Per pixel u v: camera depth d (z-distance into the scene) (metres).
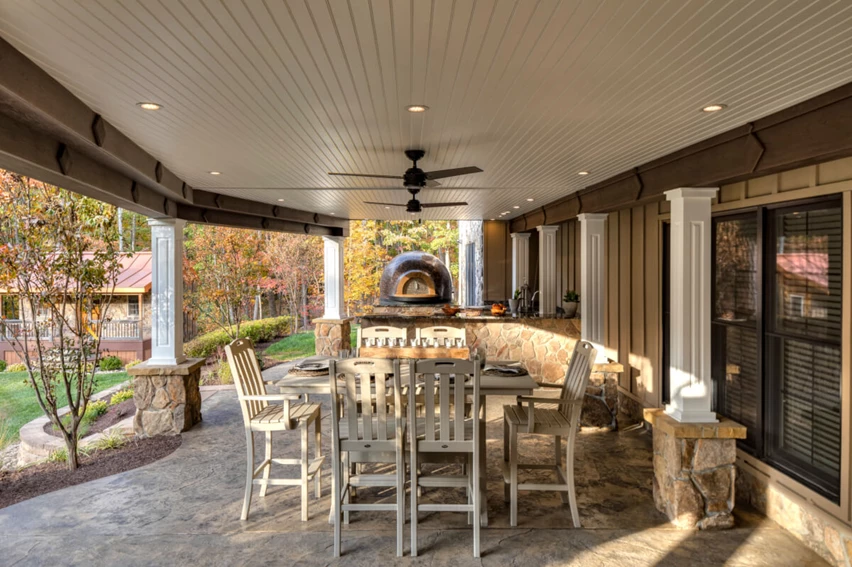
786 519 4.01
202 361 6.85
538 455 5.59
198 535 3.91
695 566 3.48
